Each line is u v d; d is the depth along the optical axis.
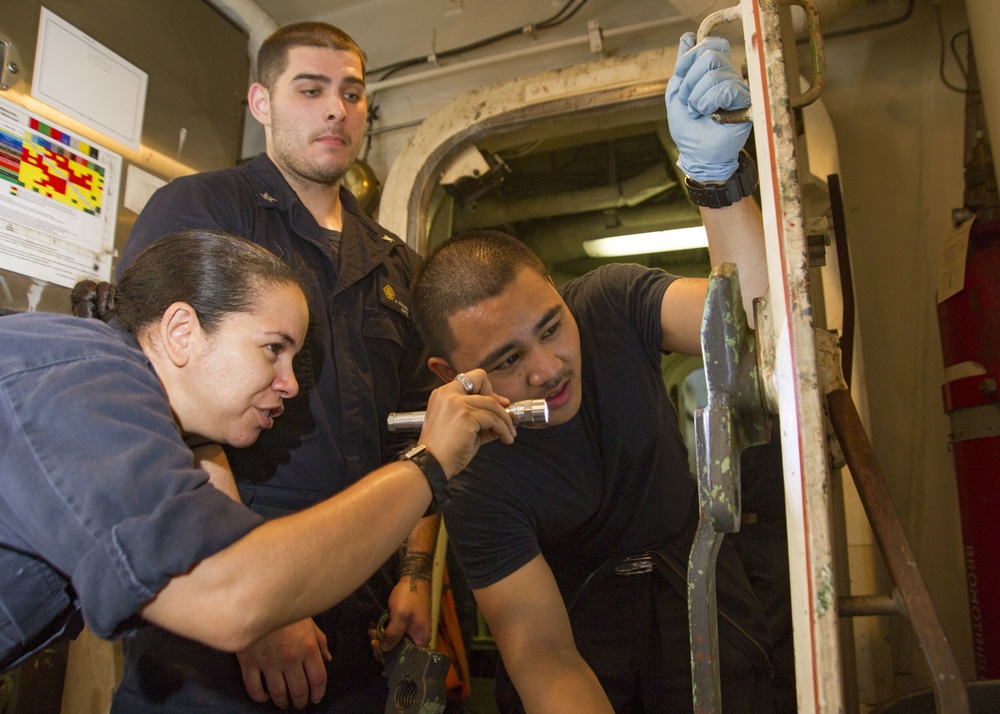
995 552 1.70
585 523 1.44
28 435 0.77
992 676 1.67
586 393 1.38
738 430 0.78
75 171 1.99
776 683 1.75
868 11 2.33
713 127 0.98
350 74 1.59
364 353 1.48
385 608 1.41
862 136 2.30
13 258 1.81
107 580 0.71
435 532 1.50
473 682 2.98
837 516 1.76
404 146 2.49
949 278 1.87
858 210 2.27
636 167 3.20
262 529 0.79
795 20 2.16
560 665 1.18
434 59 2.66
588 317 1.42
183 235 1.04
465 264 1.24
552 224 3.59
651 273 1.42
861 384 2.07
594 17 2.50
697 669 0.76
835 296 2.07
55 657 1.78
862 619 1.98
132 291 1.01
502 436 1.08
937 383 2.13
